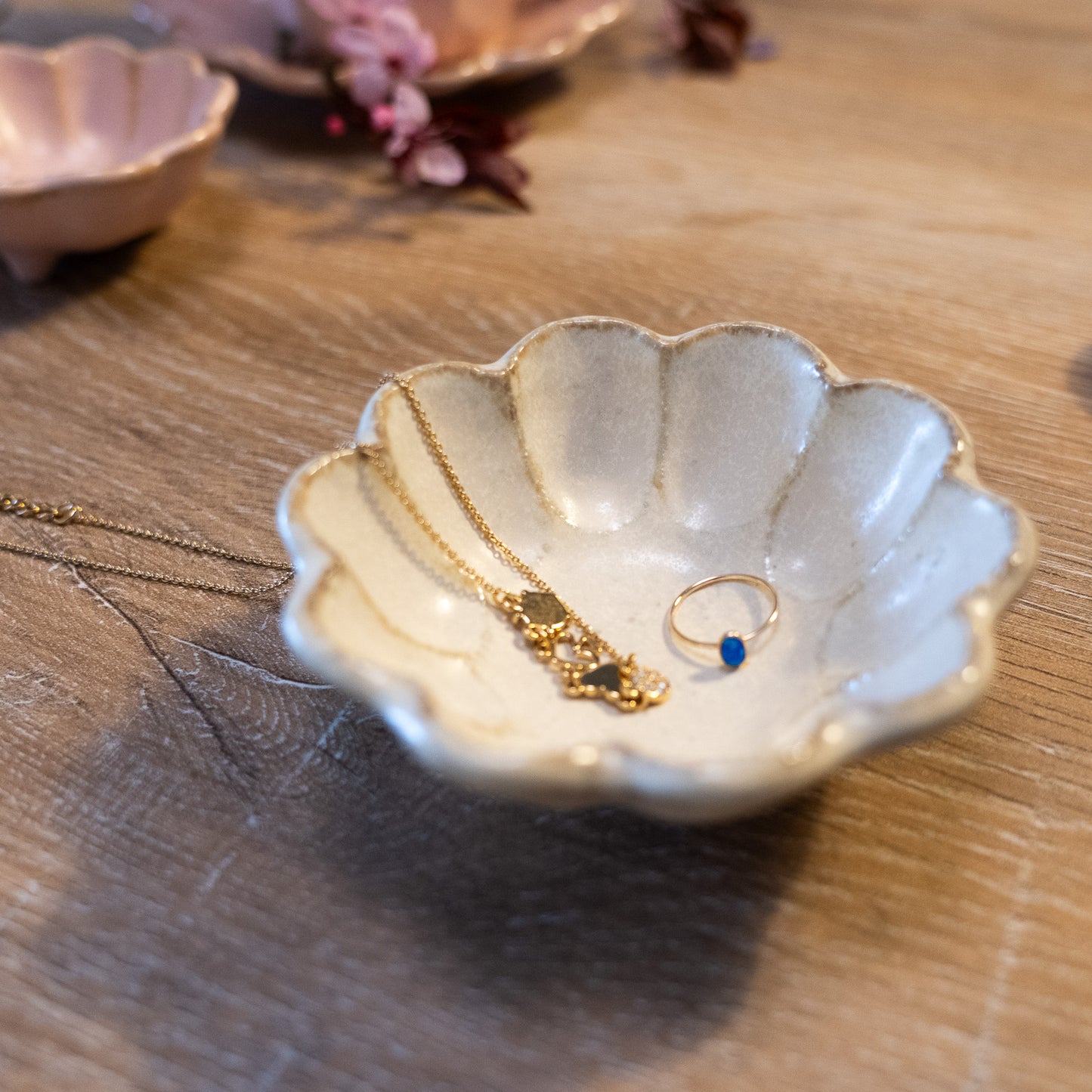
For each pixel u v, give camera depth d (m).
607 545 0.32
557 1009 0.27
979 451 0.36
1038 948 0.27
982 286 0.42
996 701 0.30
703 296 0.41
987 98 0.52
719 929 0.27
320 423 0.37
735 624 0.30
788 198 0.46
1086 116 0.50
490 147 0.45
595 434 0.32
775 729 0.28
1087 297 0.41
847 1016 0.26
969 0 0.62
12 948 0.27
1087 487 0.35
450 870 0.28
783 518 0.31
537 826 0.29
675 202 0.45
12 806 0.29
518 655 0.30
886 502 0.30
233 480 0.36
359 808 0.29
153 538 0.34
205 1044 0.26
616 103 0.51
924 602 0.28
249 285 0.42
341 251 0.43
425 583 0.30
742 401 0.32
